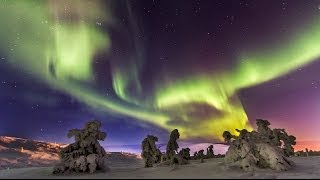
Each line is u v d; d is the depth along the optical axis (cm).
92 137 2639
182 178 1819
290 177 1847
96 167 2506
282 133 3769
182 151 3591
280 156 2402
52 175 2320
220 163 2617
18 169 2847
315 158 3241
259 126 3359
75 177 2023
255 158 2372
